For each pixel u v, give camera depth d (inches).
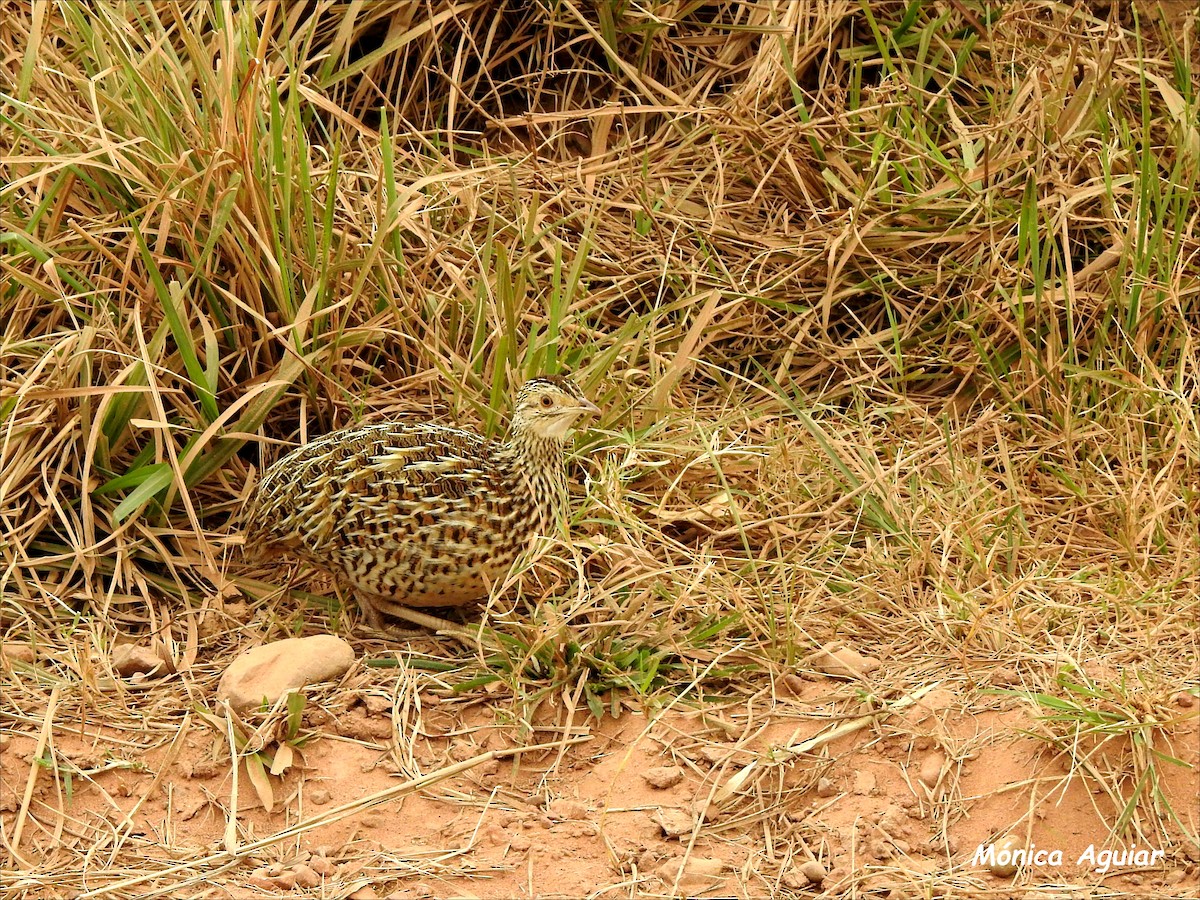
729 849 314.7
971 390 457.7
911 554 391.9
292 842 313.7
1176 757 323.3
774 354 465.4
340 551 365.7
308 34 482.0
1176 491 408.8
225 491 405.7
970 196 473.7
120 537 381.1
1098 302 452.8
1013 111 490.6
